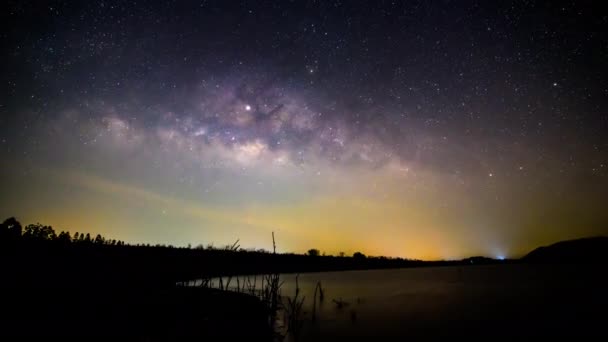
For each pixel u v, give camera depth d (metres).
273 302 9.51
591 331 8.25
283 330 8.06
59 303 6.88
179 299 8.48
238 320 7.62
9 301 6.66
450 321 9.49
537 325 8.91
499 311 10.86
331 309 11.59
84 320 6.09
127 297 8.04
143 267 12.27
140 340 5.52
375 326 8.93
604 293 14.08
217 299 9.16
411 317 10.12
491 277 25.03
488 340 7.71
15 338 4.92
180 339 5.86
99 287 8.49
